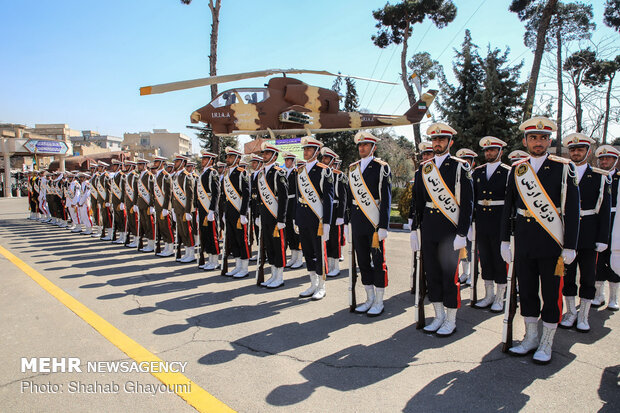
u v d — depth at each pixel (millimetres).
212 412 2793
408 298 5680
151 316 4770
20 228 13336
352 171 4980
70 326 4410
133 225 9562
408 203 13492
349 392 3076
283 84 13023
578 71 23312
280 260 6156
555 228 3600
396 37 24875
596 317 5016
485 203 5164
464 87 17156
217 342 4020
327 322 4645
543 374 3408
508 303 3811
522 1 20391
